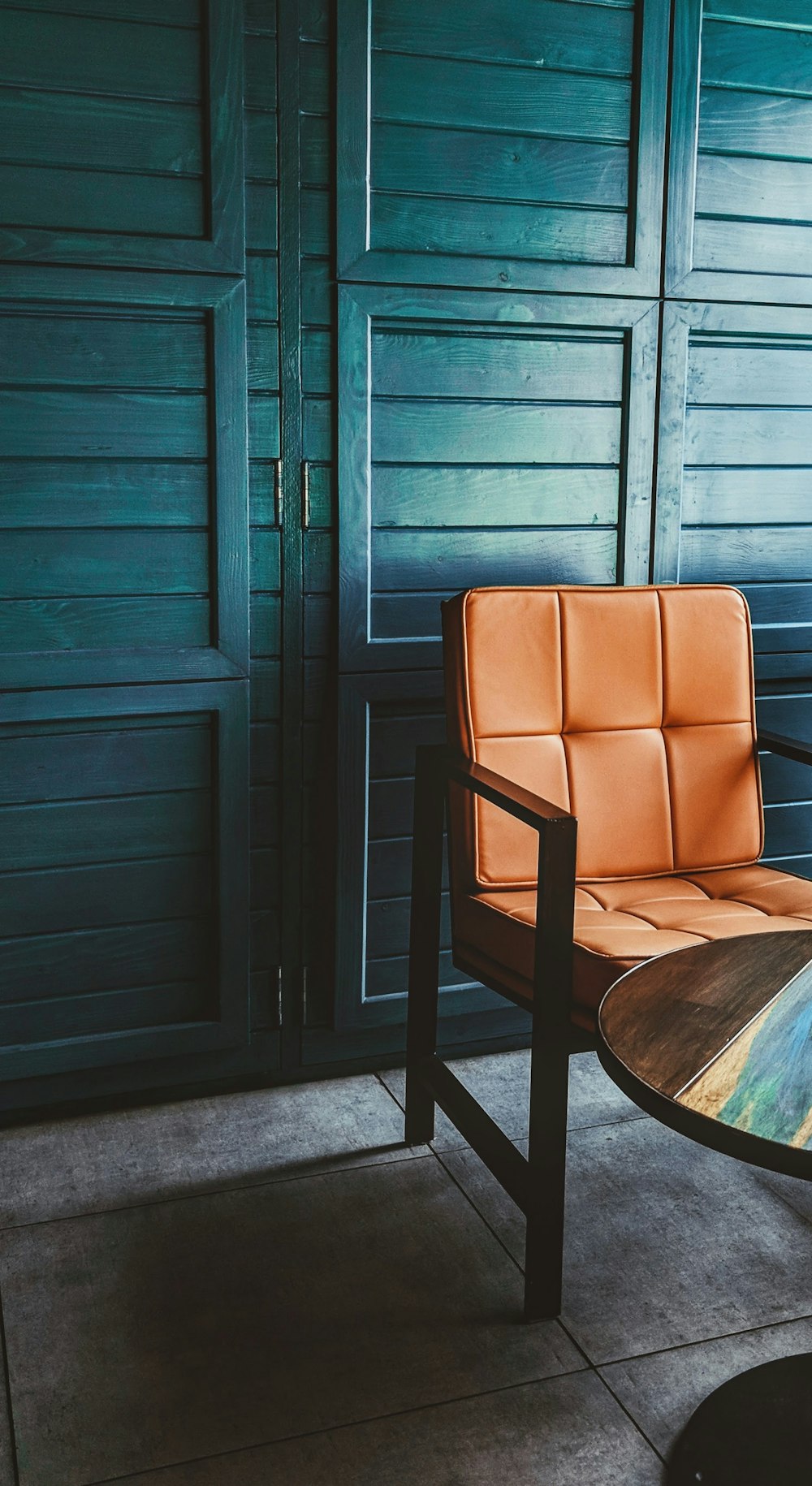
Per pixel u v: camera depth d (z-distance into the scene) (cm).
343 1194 179
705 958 141
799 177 214
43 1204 176
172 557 192
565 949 146
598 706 194
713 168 209
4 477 181
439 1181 182
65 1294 156
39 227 176
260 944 208
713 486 221
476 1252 165
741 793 202
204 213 184
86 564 187
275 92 184
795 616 231
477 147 196
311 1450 131
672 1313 153
